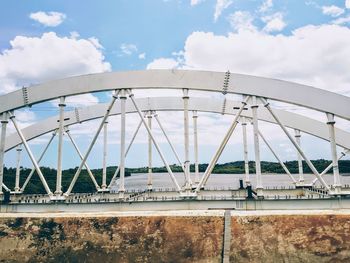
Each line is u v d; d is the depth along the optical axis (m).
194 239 23.36
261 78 28.48
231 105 39.94
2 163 32.06
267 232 23.00
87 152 30.83
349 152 36.44
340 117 26.94
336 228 22.42
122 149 29.95
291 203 26.30
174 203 27.83
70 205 28.95
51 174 80.00
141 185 103.88
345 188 36.03
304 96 27.72
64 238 25.00
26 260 23.92
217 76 29.33
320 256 21.08
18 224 26.56
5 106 32.09
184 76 29.75
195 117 40.41
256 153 27.92
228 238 23.02
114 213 26.66
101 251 23.67
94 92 30.91
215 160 28.64
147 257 22.72
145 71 30.27
